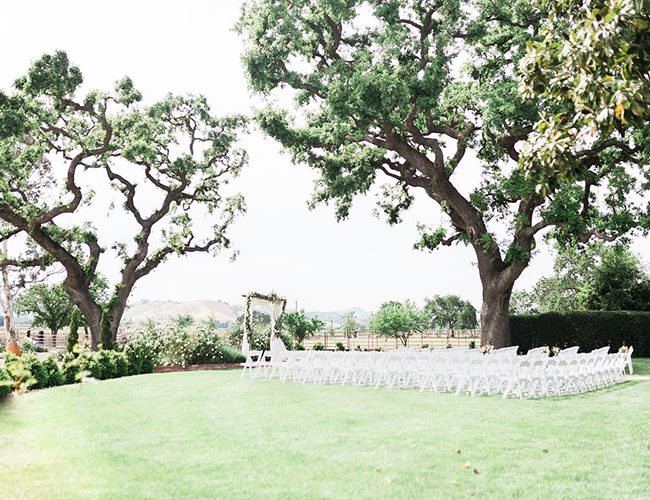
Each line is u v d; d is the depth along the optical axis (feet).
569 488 16.07
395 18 62.18
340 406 31.35
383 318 100.94
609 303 101.81
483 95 61.11
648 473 17.47
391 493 15.61
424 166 71.05
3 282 91.30
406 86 57.52
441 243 84.48
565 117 16.65
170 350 71.87
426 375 39.22
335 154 79.30
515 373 34.71
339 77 61.46
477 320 275.80
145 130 83.46
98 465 18.63
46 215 80.59
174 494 15.55
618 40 13.69
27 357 43.14
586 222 67.46
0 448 20.92
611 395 36.55
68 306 122.83
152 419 27.61
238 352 77.66
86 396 36.24
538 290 151.64
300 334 99.71
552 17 18.39
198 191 102.17
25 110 74.08
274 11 61.21
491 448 20.71
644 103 13.52
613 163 65.67
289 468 18.15
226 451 20.56
